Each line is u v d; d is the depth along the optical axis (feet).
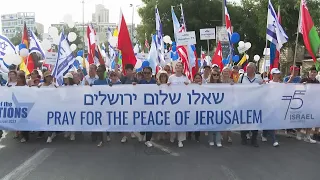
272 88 25.13
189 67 34.86
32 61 39.14
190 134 27.68
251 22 124.88
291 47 105.70
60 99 25.46
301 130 27.58
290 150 23.90
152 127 25.16
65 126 25.55
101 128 25.40
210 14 132.67
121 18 28.89
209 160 21.45
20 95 25.61
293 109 25.44
